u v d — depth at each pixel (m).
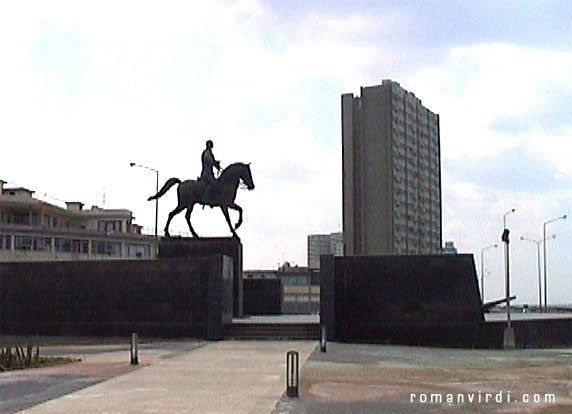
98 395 17.94
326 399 17.48
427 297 37.16
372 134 123.25
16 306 40.75
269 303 55.25
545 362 28.06
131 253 107.19
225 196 43.69
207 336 37.25
